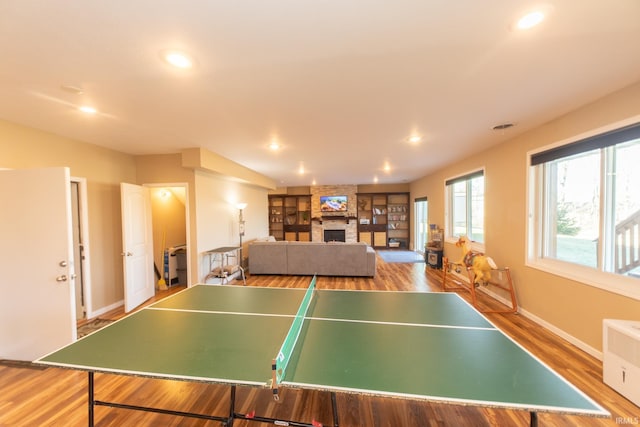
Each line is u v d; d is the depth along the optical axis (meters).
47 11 1.18
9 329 2.46
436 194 6.52
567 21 1.30
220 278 4.92
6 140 2.59
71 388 2.02
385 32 1.38
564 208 2.81
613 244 2.27
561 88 2.06
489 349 1.40
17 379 2.14
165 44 1.45
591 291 2.34
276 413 1.76
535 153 3.02
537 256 3.12
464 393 1.05
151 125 2.80
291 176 7.20
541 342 2.57
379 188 9.66
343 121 2.76
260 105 2.32
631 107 2.00
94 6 1.16
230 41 1.43
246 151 4.11
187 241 4.31
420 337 1.55
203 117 2.58
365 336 1.56
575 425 1.63
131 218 3.76
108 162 3.75
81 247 3.38
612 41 1.47
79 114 2.46
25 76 1.76
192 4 1.16
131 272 3.72
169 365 1.27
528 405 0.98
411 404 1.85
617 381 1.86
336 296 2.35
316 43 1.47
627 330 1.82
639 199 2.06
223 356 1.35
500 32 1.39
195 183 4.23
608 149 2.28
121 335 1.59
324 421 1.69
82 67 1.67
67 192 2.40
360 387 1.10
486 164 4.08
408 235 9.59
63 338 2.42
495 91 2.11
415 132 3.18
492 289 3.98
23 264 2.44
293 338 1.44
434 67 1.75
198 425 1.67
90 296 3.42
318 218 9.67
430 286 4.71
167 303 2.19
